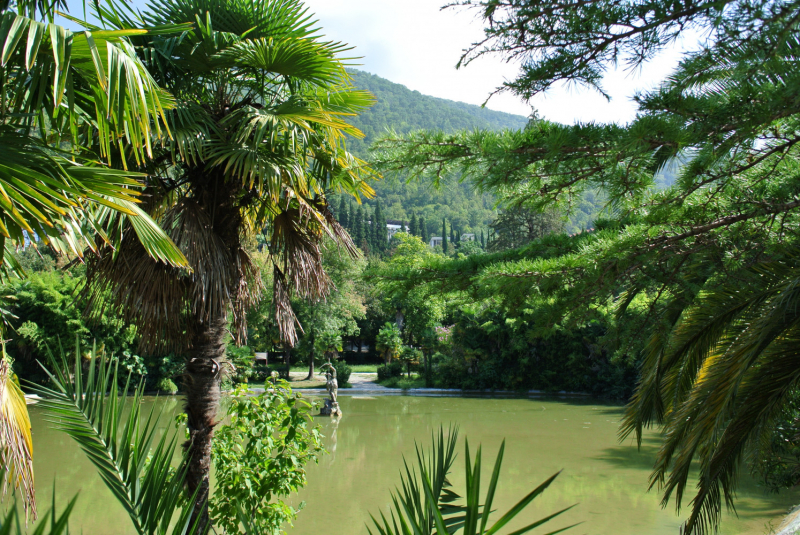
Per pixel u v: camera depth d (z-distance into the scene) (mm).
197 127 4422
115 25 4293
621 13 2381
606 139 2844
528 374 26391
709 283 3824
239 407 4910
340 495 9031
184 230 4402
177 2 4504
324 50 4477
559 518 8008
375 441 14156
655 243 3672
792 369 2877
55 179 2594
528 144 2980
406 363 30484
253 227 5879
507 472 10930
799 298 2752
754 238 3791
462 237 96938
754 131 2498
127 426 1798
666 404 3867
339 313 30047
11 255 2994
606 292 3895
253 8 4695
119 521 7223
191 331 4746
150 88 2979
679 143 2533
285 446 4914
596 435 15203
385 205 121812
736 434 2990
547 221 28359
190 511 1663
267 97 5195
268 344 28922
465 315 26906
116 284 4383
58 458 11117
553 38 2578
